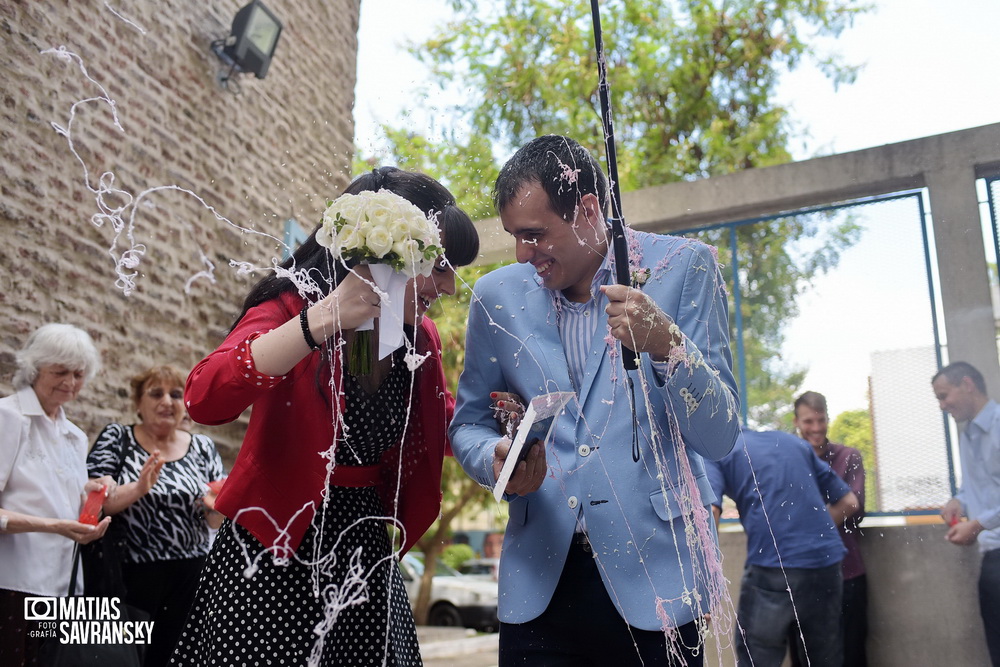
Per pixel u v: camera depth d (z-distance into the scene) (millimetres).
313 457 1684
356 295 1563
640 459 1742
